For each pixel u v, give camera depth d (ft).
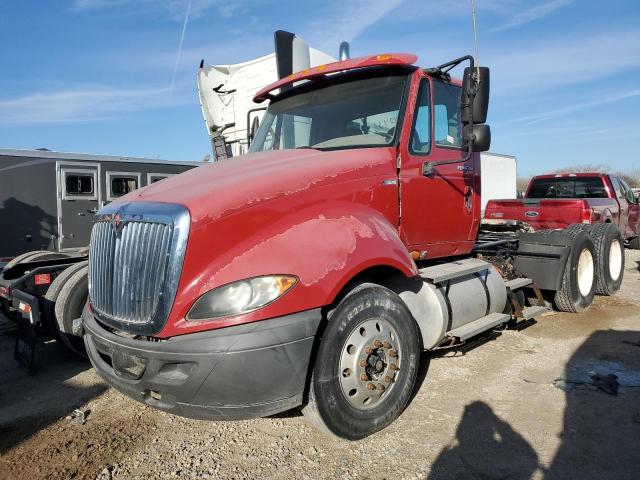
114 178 34.94
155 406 9.85
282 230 10.44
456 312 14.10
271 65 23.91
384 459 10.68
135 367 10.17
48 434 12.30
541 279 20.03
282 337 9.45
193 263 9.64
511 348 17.49
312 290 9.93
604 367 15.58
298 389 9.77
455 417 12.46
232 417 9.46
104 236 11.35
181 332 9.48
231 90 25.57
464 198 16.34
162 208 10.14
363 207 12.37
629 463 10.31
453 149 15.83
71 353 17.37
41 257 19.88
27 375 16.47
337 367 10.63
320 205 11.50
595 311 22.44
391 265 11.53
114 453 11.32
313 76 15.39
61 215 32.71
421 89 14.70
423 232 14.71
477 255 19.03
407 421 12.32
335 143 14.83
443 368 15.69
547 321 20.89
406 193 13.93
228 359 9.10
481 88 13.29
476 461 10.52
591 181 37.70
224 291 9.49
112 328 11.05
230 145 25.75
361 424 11.10
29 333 16.85
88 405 13.97
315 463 10.62
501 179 88.43
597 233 24.66
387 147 13.84
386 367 11.55
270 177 11.20
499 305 16.25
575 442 11.16
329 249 10.52
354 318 10.89
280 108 16.80
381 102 14.60
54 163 32.37
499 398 13.51
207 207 9.92
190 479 10.21
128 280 10.38
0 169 30.35
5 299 18.33
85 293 17.04
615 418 12.23
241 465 10.65
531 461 10.46
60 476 10.45
